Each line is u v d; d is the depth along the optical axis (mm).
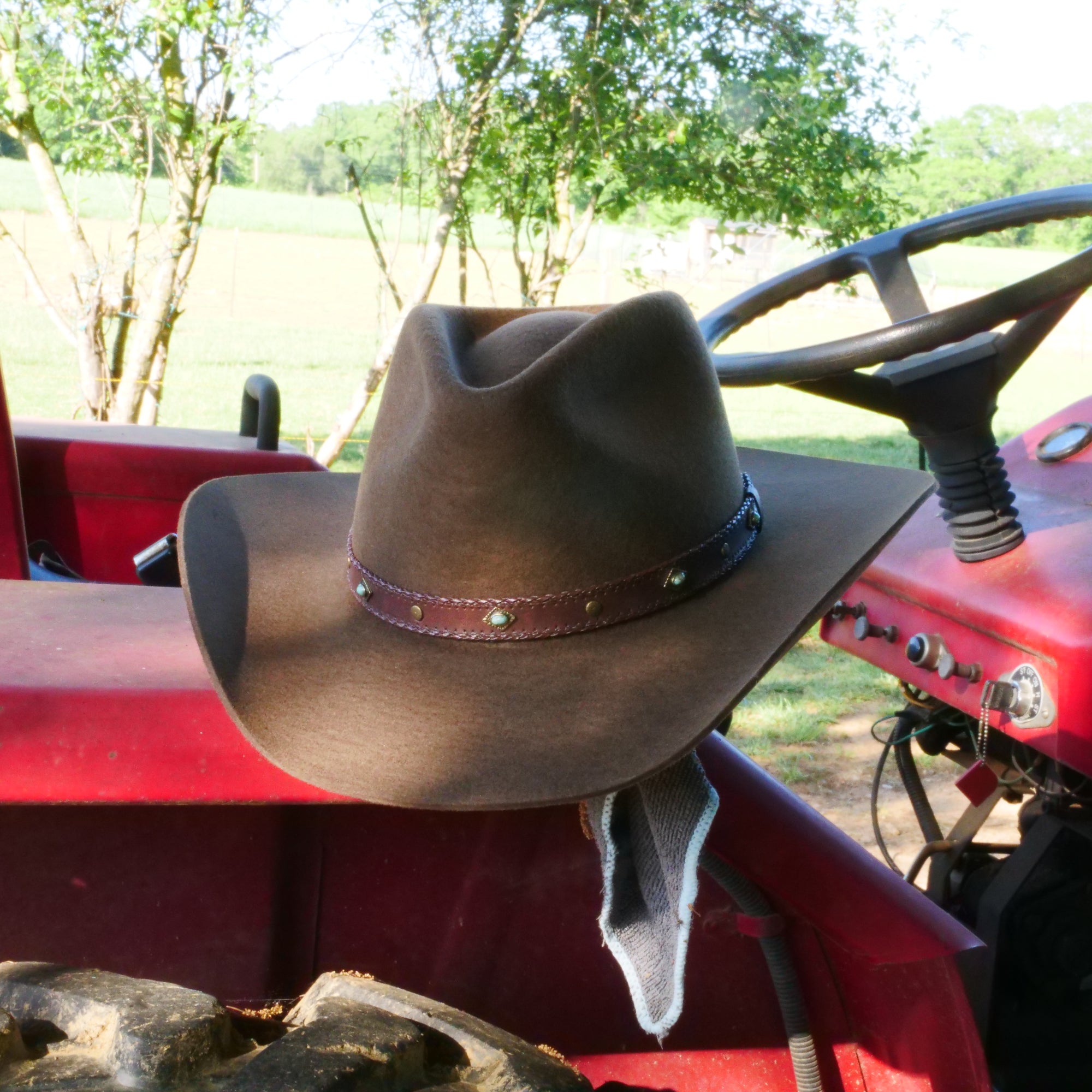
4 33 5652
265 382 2508
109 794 926
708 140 6332
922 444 1724
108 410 6328
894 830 3479
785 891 1114
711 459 1058
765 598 998
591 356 1017
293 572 1162
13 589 1333
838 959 1161
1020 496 1913
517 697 943
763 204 6434
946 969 1162
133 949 1026
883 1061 1168
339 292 24516
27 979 868
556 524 986
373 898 1074
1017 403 17000
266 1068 776
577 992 1114
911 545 1916
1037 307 1503
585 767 865
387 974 1081
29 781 919
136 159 6152
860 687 4789
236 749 943
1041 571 1613
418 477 1016
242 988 1046
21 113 5914
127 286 6367
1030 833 1788
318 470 2426
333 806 1062
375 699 956
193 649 1079
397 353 1181
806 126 6234
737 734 4227
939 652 1739
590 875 1101
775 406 16375
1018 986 1772
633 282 7402
